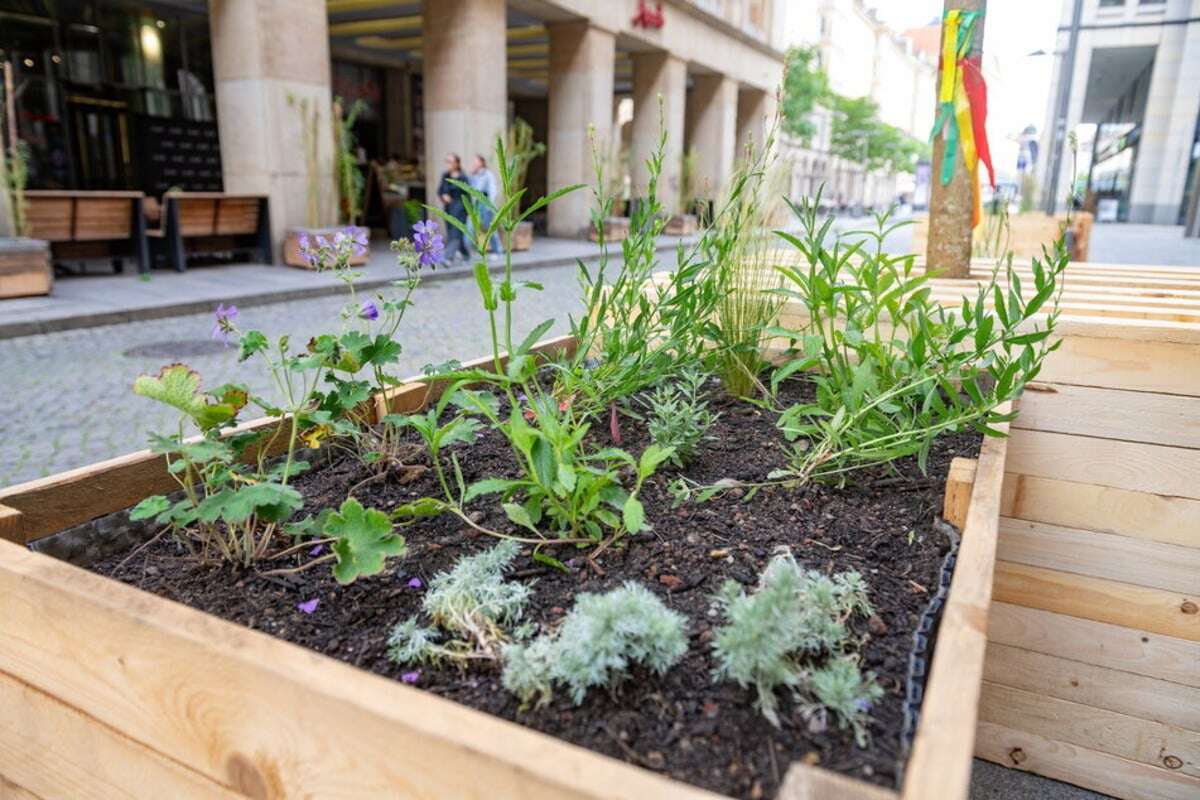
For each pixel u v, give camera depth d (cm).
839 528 143
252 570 131
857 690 90
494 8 1320
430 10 1308
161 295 755
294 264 996
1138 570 204
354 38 1788
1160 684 211
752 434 196
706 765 84
